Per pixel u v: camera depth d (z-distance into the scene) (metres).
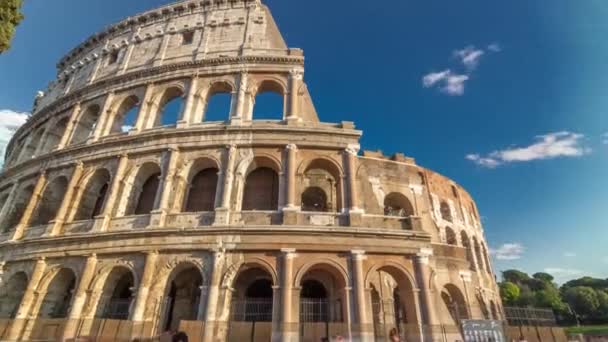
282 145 33.94
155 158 35.06
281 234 29.02
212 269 27.83
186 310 31.77
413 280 28.80
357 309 26.64
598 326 98.62
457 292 40.94
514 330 32.50
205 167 35.81
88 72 50.41
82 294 29.11
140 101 40.72
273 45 42.47
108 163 36.66
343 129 34.78
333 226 29.69
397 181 44.50
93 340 26.38
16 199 40.50
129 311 27.33
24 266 33.31
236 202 31.33
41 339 28.11
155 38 47.44
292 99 37.34
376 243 29.41
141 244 29.77
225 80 39.62
